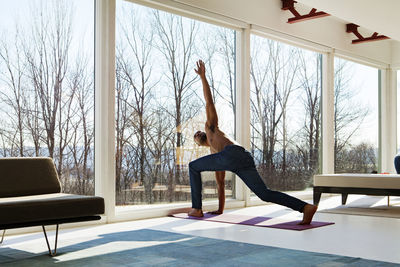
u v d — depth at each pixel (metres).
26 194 3.60
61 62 4.94
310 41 8.25
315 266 2.87
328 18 8.66
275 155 7.62
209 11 6.39
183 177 6.12
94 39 5.24
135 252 3.34
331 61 8.79
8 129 4.50
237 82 6.94
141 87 5.68
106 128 5.18
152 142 5.77
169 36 6.02
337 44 8.91
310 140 8.39
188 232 4.33
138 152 5.62
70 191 4.98
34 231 4.43
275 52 7.68
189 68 6.26
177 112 6.08
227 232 4.31
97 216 3.30
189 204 6.16
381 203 7.17
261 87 7.40
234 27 6.88
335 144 9.17
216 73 6.62
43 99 4.78
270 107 7.56
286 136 7.86
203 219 5.27
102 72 5.21
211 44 6.57
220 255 3.22
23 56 4.64
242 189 6.89
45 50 4.81
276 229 4.50
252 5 7.02
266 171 7.46
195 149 6.29
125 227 4.71
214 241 3.79
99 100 5.21
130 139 5.54
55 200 3.06
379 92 10.54
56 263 2.98
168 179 5.93
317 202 6.22
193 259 3.09
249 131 6.95
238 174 5.02
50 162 3.85
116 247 3.54
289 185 7.89
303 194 8.02
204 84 5.39
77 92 5.07
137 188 5.58
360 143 9.88
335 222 5.02
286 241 3.82
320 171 8.62
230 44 6.86
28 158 3.74
